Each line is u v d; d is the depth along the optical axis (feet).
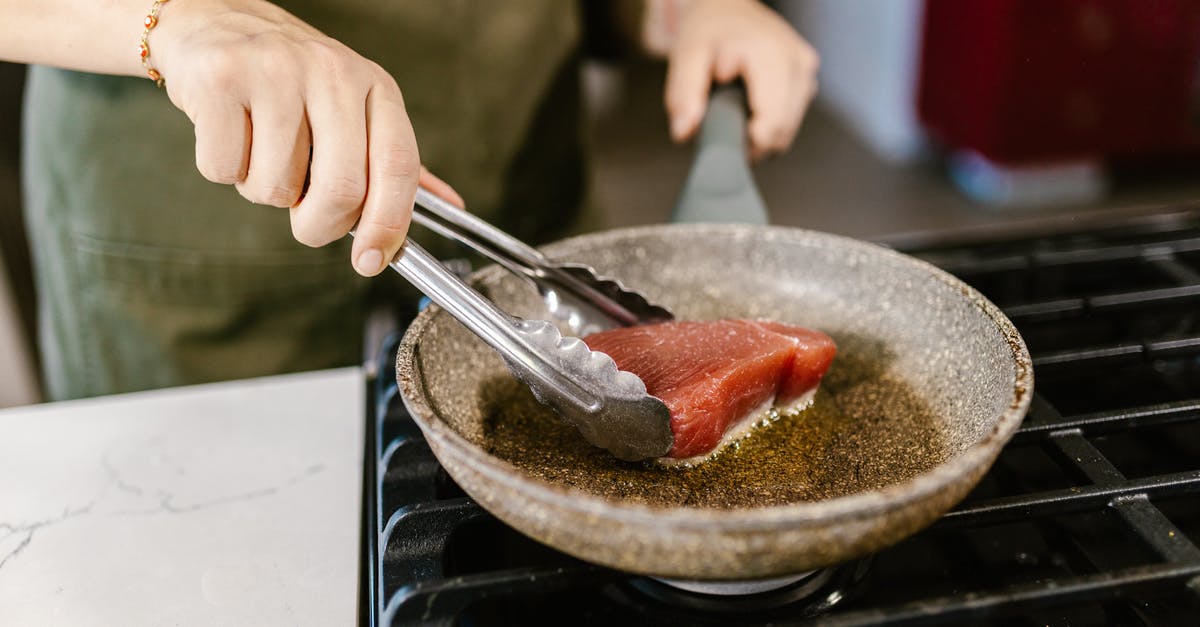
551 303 1.94
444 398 1.75
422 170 1.89
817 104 9.58
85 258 2.61
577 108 3.14
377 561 1.66
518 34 2.79
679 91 2.56
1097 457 1.69
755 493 1.67
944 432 1.73
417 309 2.27
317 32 1.75
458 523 1.65
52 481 1.91
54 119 2.50
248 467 1.94
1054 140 6.91
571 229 3.32
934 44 7.42
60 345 2.74
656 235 2.08
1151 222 2.50
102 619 1.63
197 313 2.65
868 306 1.98
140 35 1.77
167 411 2.10
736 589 1.63
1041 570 1.68
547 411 1.85
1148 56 6.61
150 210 2.54
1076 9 6.37
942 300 1.85
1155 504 1.80
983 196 7.30
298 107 1.59
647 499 1.65
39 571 1.72
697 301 2.10
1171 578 1.47
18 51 1.95
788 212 7.22
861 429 1.81
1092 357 1.93
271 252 2.60
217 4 1.77
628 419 1.63
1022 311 2.09
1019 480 1.82
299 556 1.74
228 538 1.78
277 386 2.18
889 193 7.50
